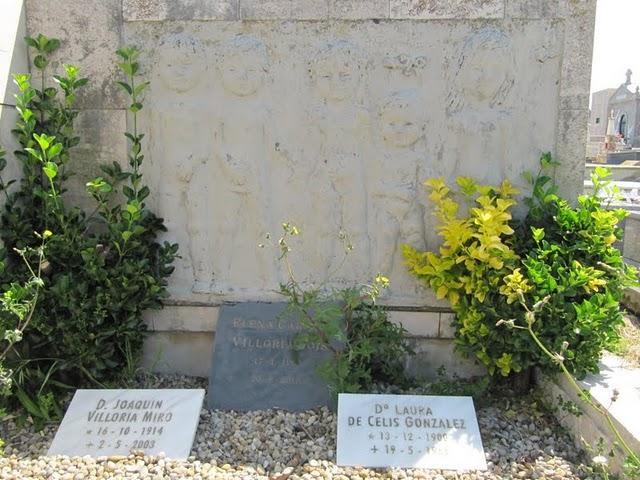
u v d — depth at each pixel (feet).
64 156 10.88
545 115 10.93
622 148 62.90
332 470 8.49
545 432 9.57
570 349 9.35
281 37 10.94
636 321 13.70
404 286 11.43
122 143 11.29
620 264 10.37
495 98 10.94
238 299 11.51
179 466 8.66
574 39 10.66
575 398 9.21
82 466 8.63
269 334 10.91
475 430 9.07
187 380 11.57
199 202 11.37
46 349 10.45
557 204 10.57
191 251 11.54
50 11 10.97
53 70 11.14
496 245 9.73
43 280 10.16
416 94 10.91
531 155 11.03
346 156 11.10
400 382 10.75
